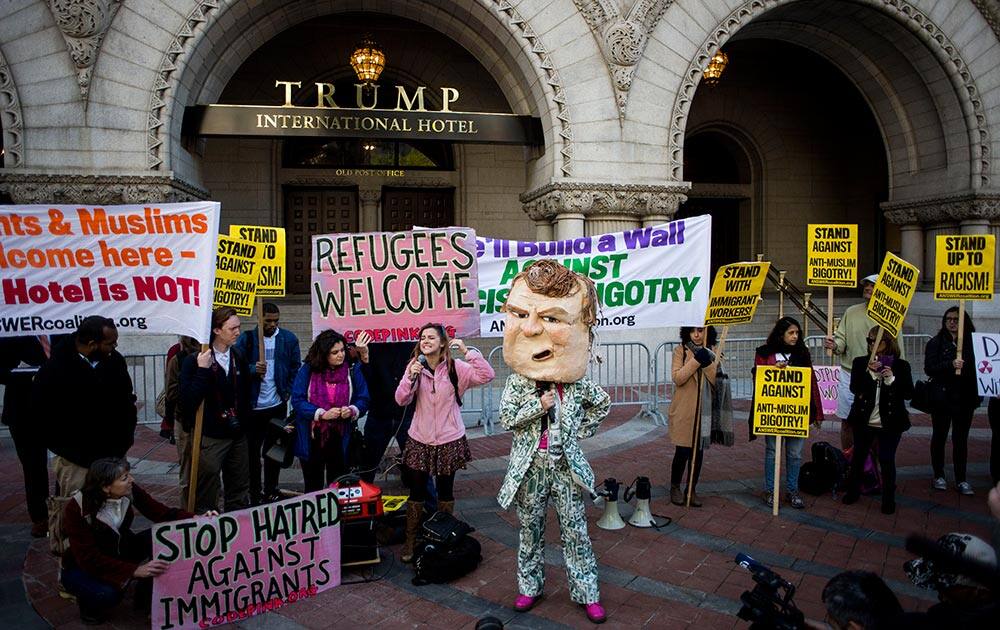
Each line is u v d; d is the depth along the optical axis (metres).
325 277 5.80
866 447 6.29
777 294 18.38
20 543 5.43
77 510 4.11
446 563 4.75
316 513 4.57
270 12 11.34
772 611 3.26
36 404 4.74
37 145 9.77
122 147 10.02
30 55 9.70
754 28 13.95
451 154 17.09
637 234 7.23
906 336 13.06
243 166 15.91
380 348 6.38
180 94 10.43
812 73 18.95
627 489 5.99
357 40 16.09
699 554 5.23
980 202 13.34
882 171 18.81
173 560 4.08
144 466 7.53
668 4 11.73
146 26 10.05
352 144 16.83
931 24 13.00
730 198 19.42
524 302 4.15
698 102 18.39
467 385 5.13
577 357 4.18
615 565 5.04
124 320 4.99
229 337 5.13
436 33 16.28
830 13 13.30
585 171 11.59
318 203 16.83
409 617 4.30
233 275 5.80
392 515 5.49
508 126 11.98
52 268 4.90
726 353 13.34
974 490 6.78
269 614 4.36
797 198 19.17
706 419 6.20
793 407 5.99
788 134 19.03
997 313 13.59
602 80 11.58
